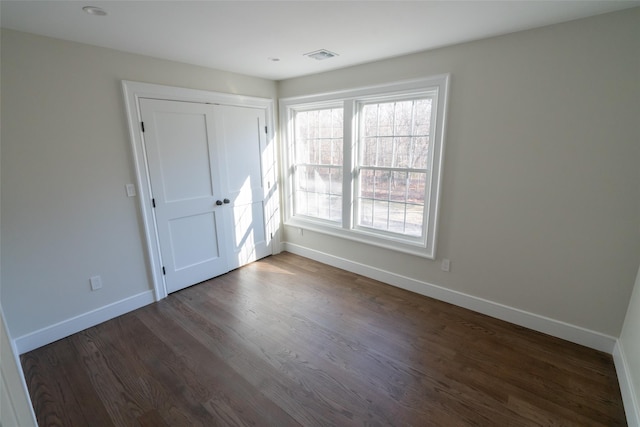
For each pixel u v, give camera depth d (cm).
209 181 324
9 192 207
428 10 178
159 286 296
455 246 270
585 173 202
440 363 205
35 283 224
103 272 258
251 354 217
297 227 405
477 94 235
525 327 244
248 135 354
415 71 263
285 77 357
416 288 305
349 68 307
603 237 203
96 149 243
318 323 255
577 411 167
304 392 183
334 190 361
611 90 186
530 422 161
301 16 186
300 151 388
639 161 185
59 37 214
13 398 89
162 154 282
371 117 313
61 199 230
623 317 204
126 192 264
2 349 85
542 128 213
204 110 307
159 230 290
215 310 277
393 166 306
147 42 228
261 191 381
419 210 296
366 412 169
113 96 246
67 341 235
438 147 263
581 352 214
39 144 215
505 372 196
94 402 177
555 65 202
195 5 170
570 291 221
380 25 201
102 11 175
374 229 331
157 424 163
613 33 181
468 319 257
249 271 362
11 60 199
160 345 228
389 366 204
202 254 331
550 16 186
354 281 335
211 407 173
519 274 241
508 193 234
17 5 164
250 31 209
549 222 221
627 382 172
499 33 215
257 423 163
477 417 165
